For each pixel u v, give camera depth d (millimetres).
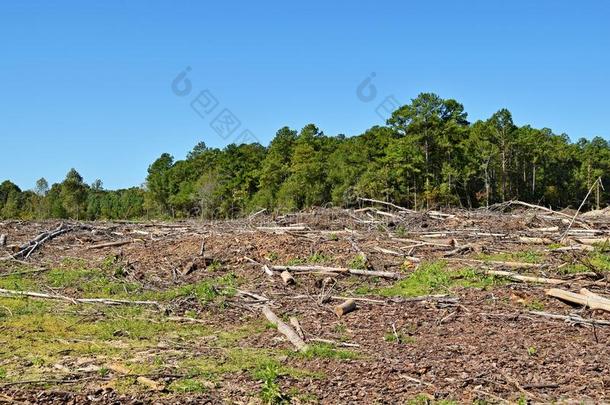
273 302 10508
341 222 18000
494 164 53531
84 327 9078
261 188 56031
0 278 13031
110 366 7152
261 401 6059
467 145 52344
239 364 7254
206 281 12227
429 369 6949
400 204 48500
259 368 7062
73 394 6191
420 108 49125
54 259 15219
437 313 9500
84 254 15734
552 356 7348
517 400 6027
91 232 18656
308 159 54344
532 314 9172
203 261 13609
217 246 15086
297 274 12523
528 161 56000
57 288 12039
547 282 10797
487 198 49031
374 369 6961
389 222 17641
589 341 7918
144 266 13805
